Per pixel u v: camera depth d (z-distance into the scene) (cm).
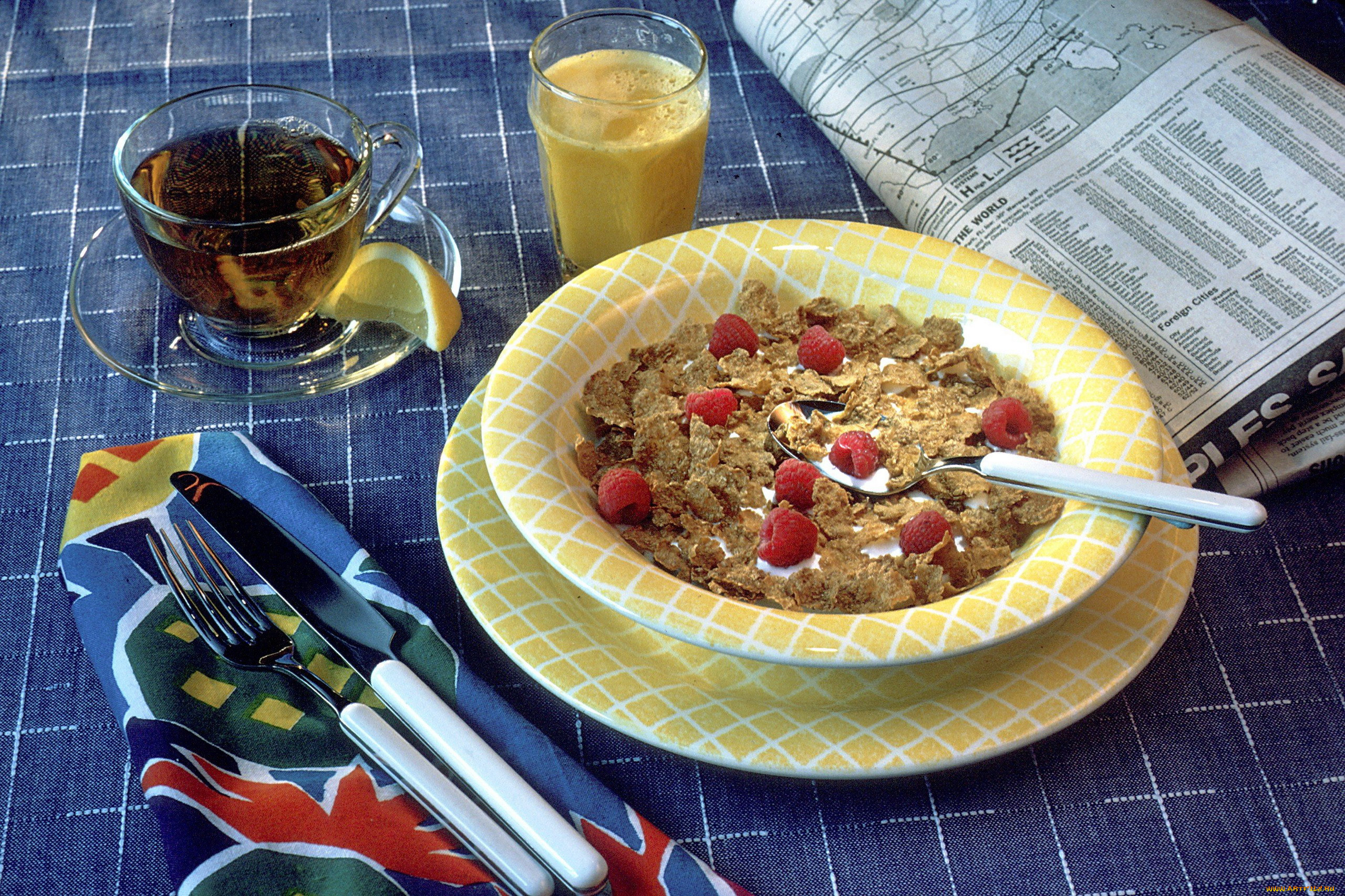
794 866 55
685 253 67
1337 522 65
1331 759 57
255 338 70
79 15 87
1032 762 57
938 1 83
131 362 68
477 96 83
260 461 64
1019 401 63
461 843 53
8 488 65
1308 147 75
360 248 71
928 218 75
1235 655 60
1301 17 88
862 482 62
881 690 55
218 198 68
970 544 59
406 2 89
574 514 57
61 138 79
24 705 58
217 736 56
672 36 73
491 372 63
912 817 56
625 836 54
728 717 54
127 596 59
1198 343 68
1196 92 77
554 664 55
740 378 65
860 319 67
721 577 57
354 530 64
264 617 58
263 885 52
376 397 69
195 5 88
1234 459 66
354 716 54
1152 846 56
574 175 71
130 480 63
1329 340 67
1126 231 72
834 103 80
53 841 55
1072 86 78
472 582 58
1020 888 55
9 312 71
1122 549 56
